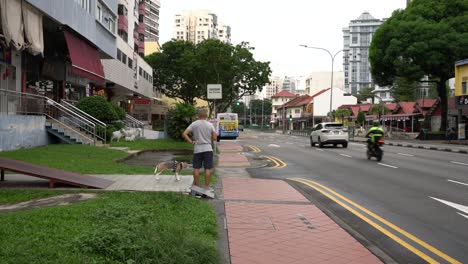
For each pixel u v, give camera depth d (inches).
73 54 864.9
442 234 280.7
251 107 6063.0
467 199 401.7
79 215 254.7
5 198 318.0
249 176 561.0
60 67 1065.5
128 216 250.4
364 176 568.1
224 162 737.0
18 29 627.5
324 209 339.6
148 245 195.5
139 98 2337.6
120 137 1025.5
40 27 708.0
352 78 6220.5
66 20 812.6
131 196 330.3
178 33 5536.4
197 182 386.6
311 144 1314.0
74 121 901.8
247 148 1192.2
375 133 794.8
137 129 1162.0
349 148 1182.9
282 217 305.6
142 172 505.0
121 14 1822.1
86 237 201.2
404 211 348.5
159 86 2886.3
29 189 354.9
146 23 4751.5
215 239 244.7
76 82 1201.4
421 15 1878.7
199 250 203.5
